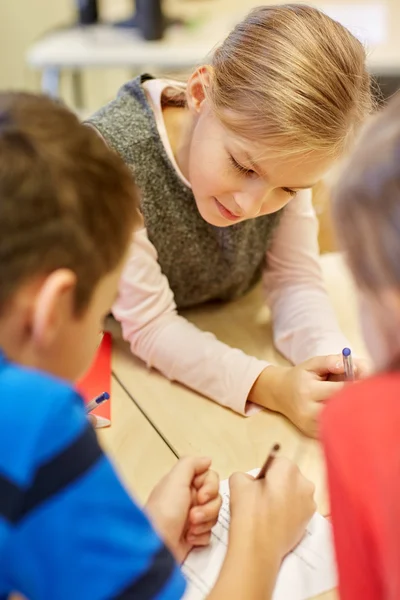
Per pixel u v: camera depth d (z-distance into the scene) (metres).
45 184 0.48
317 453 0.84
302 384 0.88
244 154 0.84
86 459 0.48
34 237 0.48
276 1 2.42
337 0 2.38
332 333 1.02
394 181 0.43
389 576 0.45
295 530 0.71
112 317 1.11
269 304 1.14
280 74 0.81
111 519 0.49
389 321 0.46
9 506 0.46
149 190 1.04
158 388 0.96
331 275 1.21
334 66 0.82
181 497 0.72
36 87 2.81
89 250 0.51
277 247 1.16
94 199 0.51
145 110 1.05
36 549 0.47
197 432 0.87
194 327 1.03
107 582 0.48
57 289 0.49
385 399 0.47
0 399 0.48
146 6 2.02
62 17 2.77
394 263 0.43
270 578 0.66
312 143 0.81
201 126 0.91
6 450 0.47
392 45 1.95
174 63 1.98
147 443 0.85
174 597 0.52
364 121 0.84
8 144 0.49
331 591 0.66
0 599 0.52
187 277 1.13
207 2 2.44
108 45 2.04
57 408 0.48
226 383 0.92
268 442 0.86
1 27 2.68
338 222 0.47
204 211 0.96
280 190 0.91
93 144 0.53
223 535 0.73
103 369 0.98
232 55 0.85
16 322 0.50
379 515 0.44
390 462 0.44
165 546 0.53
